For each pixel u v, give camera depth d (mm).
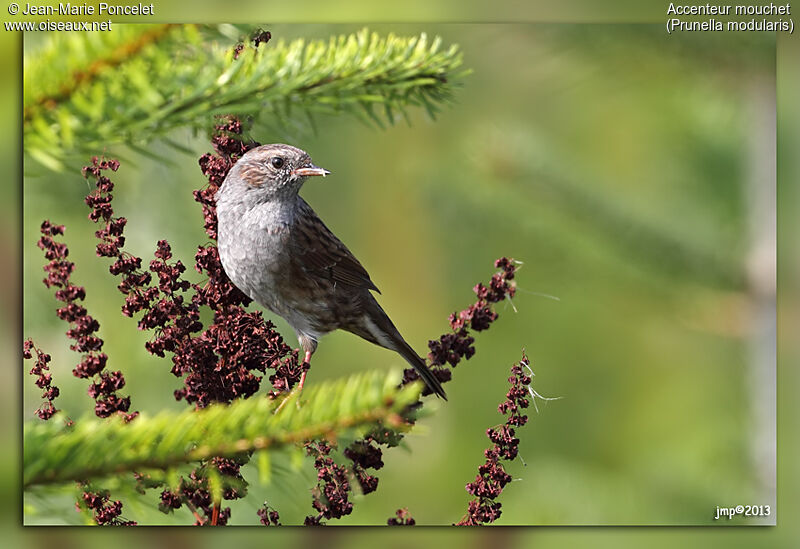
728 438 10555
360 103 4539
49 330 8438
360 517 11336
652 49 7527
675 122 9945
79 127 3426
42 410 4320
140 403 9039
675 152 10133
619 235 9477
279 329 9055
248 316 5152
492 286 5047
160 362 9117
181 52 3686
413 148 12695
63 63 3453
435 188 10102
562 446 13070
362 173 13094
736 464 10031
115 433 3438
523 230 9805
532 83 11352
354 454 4719
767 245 8641
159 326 4898
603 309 13227
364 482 4742
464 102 11914
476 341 13430
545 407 13227
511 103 11883
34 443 3395
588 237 9617
